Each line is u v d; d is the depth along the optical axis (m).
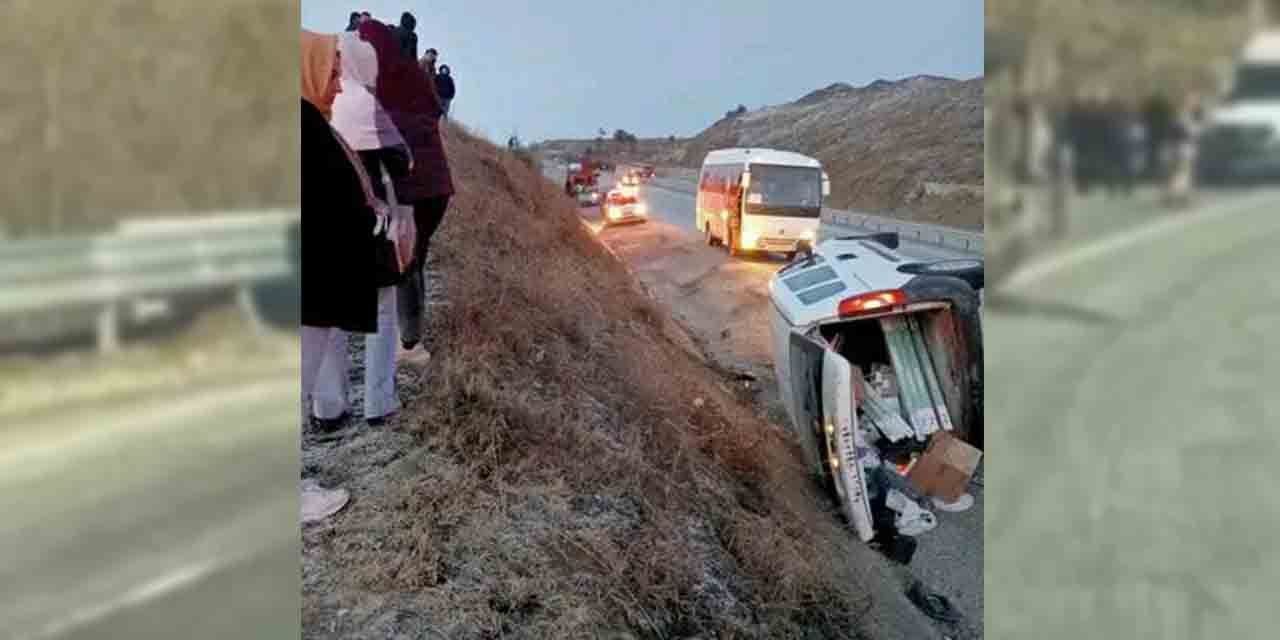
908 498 4.03
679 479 3.91
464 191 5.86
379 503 2.91
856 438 3.99
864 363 4.58
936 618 3.41
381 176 3.08
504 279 4.94
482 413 3.53
